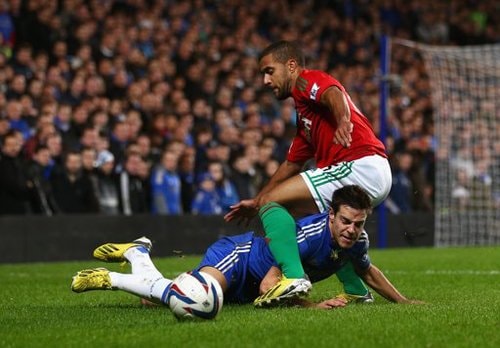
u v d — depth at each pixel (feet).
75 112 91.50
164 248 88.38
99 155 86.89
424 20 152.56
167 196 90.53
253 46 126.52
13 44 105.60
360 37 141.59
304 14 140.77
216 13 128.57
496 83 121.39
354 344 28.89
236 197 94.89
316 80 42.39
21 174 81.66
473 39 155.84
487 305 39.73
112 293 48.60
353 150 43.01
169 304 34.22
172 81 110.32
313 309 37.27
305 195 43.09
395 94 131.03
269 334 30.60
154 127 95.96
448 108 119.65
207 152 96.32
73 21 109.70
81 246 84.28
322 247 39.06
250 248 39.58
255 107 105.91
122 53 107.96
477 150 119.34
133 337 30.50
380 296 46.39
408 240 104.42
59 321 35.65
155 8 119.96
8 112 89.71
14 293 49.90
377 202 43.88
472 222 113.29
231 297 40.01
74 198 84.89
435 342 29.35
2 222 79.77
